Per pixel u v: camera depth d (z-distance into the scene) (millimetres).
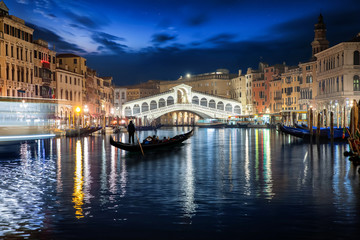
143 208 11961
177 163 22797
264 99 131375
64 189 14875
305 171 19078
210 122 124938
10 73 55656
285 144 38250
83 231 9859
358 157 21219
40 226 10266
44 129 58500
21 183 16156
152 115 122375
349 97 75125
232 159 24828
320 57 89375
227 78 161250
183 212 11477
